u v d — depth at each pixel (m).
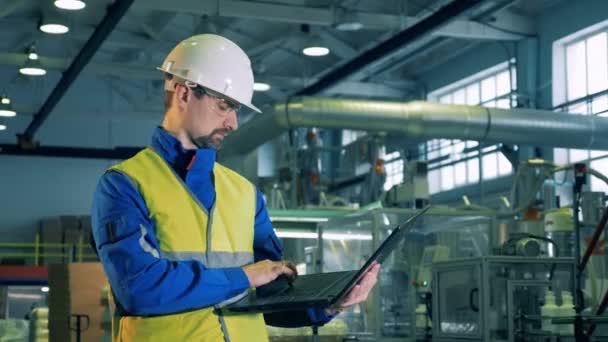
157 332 2.15
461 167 16.20
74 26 14.63
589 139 11.31
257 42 16.11
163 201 2.18
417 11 13.98
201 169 2.24
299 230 10.76
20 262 17.39
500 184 14.83
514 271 6.91
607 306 6.61
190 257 2.18
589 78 13.54
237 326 2.24
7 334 9.38
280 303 2.12
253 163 12.41
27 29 14.04
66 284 7.99
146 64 16.84
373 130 10.91
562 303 6.82
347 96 18.61
